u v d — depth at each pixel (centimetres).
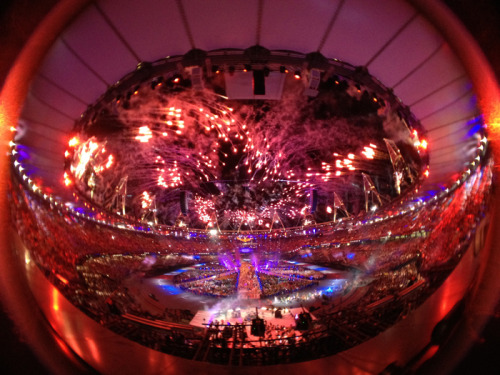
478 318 330
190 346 487
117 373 386
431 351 370
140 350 445
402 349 405
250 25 554
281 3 516
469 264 405
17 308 342
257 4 518
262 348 475
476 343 324
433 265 661
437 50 459
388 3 454
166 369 427
